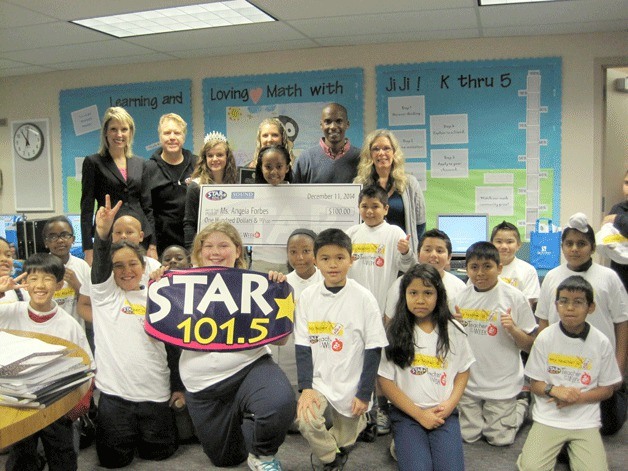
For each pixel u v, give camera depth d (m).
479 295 2.57
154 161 3.34
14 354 1.42
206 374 2.10
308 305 2.23
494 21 3.65
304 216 2.84
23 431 1.23
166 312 2.10
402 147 4.27
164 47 4.29
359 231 2.68
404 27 3.79
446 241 2.64
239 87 4.56
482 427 2.54
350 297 2.18
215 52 4.48
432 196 4.25
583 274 2.59
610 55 3.89
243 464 2.31
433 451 2.06
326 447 2.11
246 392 2.04
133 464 2.33
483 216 4.00
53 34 3.88
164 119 3.30
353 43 4.24
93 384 2.33
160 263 2.87
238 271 2.15
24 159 5.24
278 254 2.91
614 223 3.19
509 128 4.08
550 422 2.21
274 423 1.97
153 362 2.31
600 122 3.96
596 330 2.26
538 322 2.76
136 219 2.80
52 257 2.29
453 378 2.22
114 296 2.33
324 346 2.19
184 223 3.09
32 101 5.16
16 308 2.26
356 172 3.22
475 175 4.17
